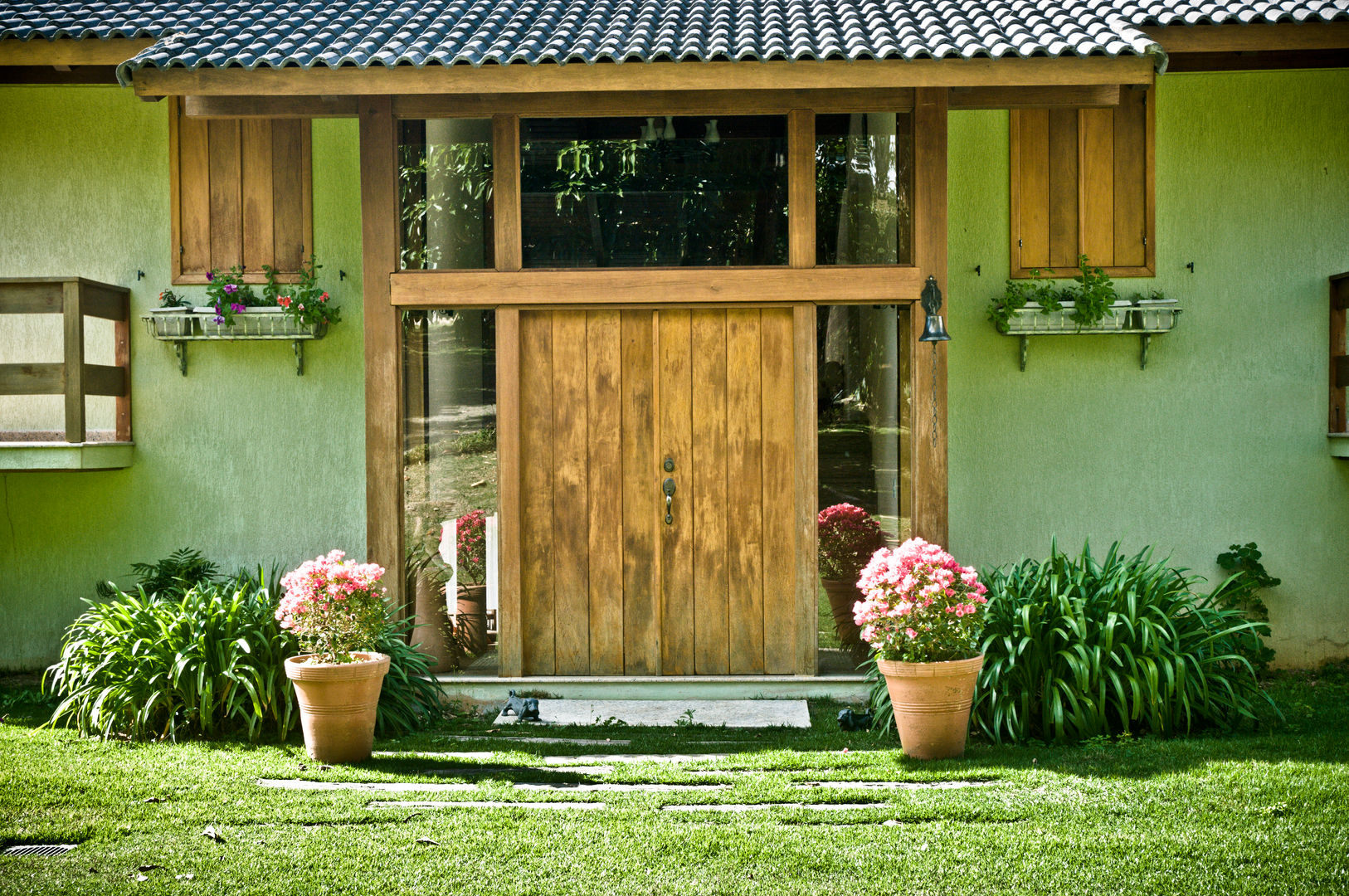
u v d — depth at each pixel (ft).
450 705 20.65
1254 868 11.68
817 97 20.76
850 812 13.69
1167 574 20.68
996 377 23.89
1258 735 17.44
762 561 20.97
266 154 24.14
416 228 21.07
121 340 24.18
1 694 22.09
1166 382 23.85
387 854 12.32
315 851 12.40
